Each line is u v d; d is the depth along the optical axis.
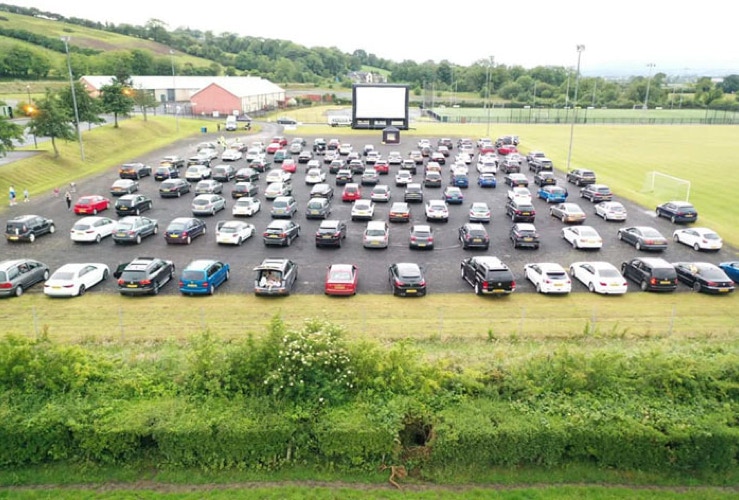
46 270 26.97
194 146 72.00
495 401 14.37
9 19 188.25
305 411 13.44
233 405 13.80
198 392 14.55
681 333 21.41
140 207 39.22
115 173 53.44
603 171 58.19
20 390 14.25
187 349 18.23
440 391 14.56
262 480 12.77
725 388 14.91
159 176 50.75
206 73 170.38
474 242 31.80
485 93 176.12
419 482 12.80
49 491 12.42
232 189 46.03
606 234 35.75
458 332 21.14
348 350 14.98
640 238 32.28
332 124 96.06
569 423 13.24
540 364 15.59
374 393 14.31
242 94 110.12
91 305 23.69
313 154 67.19
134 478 12.82
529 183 52.72
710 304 24.75
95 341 20.00
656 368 15.27
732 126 105.25
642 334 21.19
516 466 13.14
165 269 26.19
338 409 13.73
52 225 34.59
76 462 13.20
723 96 166.62
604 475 13.02
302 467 13.11
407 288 24.77
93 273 26.02
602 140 83.44
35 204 41.41
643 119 118.38
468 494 12.38
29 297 24.67
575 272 27.67
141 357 17.02
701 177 54.81
